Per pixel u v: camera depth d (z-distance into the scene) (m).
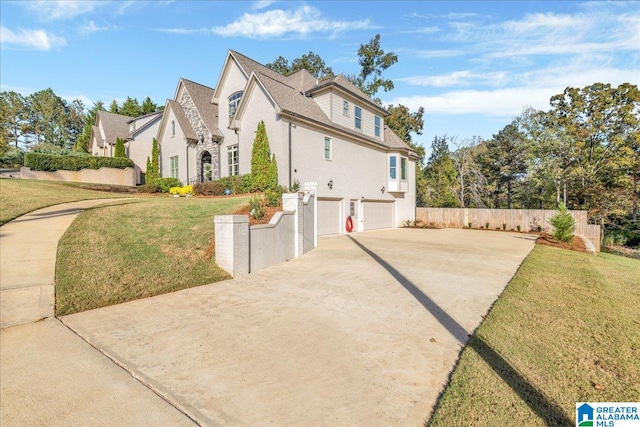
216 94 19.41
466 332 4.32
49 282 5.66
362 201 19.89
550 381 3.01
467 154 35.12
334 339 4.12
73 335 4.17
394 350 3.79
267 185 14.79
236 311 5.16
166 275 6.69
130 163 25.69
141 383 3.09
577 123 28.66
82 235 8.01
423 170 40.88
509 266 8.66
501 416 2.49
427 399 2.81
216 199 14.71
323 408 2.69
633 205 26.64
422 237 16.31
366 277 7.33
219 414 2.62
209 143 19.22
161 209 11.52
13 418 2.56
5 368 3.33
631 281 7.15
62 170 22.75
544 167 30.56
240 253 7.48
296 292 6.23
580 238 17.58
